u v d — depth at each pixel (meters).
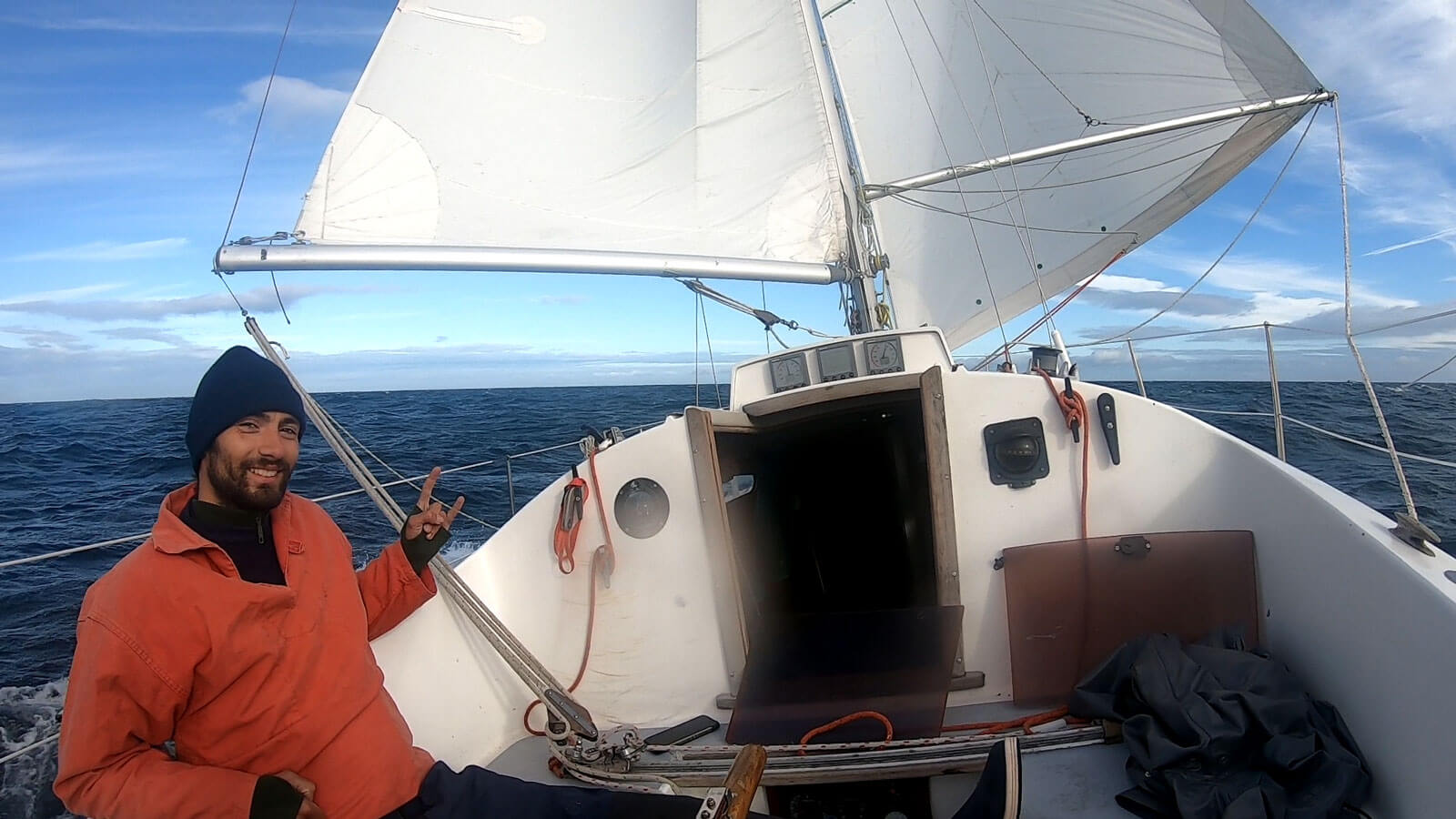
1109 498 2.91
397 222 3.31
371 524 9.87
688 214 3.60
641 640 2.94
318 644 1.93
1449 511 8.01
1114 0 6.17
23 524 11.40
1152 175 6.56
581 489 2.92
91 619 1.69
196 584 1.75
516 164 3.46
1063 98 6.61
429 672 2.62
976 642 2.93
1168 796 2.12
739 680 2.88
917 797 2.51
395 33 3.31
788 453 4.57
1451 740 1.87
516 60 3.47
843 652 2.85
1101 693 2.51
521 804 2.02
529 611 2.97
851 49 6.79
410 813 2.03
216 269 3.05
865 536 4.75
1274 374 3.94
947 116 6.84
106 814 1.65
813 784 2.43
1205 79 6.17
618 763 2.54
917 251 6.94
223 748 1.82
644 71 3.57
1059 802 2.23
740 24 3.61
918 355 3.32
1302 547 2.49
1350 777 2.01
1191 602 2.72
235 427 1.86
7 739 4.95
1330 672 2.35
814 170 3.67
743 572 3.29
